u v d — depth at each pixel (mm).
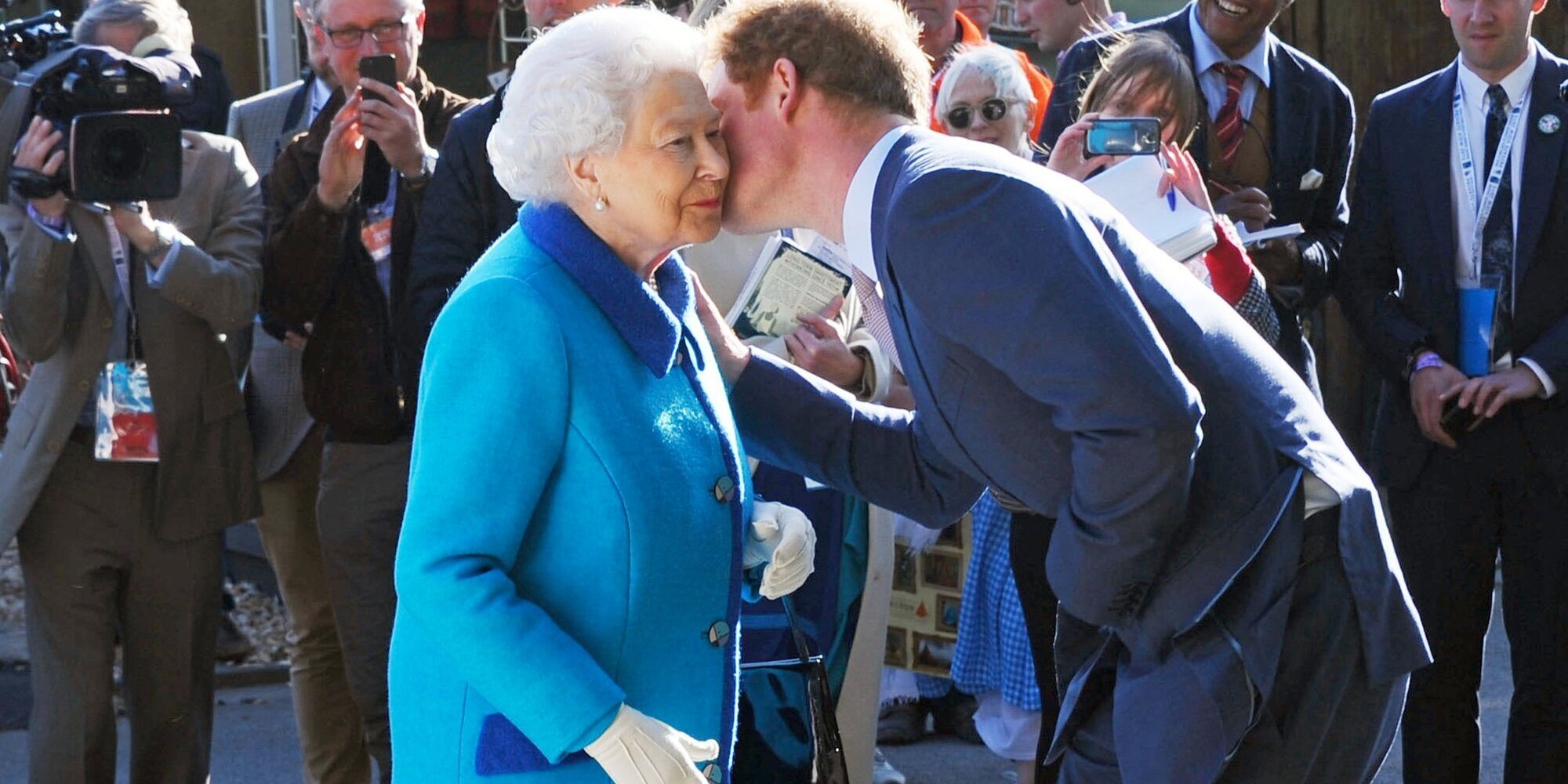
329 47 4508
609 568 2256
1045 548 3734
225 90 6691
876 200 2369
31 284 4035
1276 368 2551
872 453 2789
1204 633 2441
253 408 4746
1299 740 2514
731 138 2455
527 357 2229
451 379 2238
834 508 3766
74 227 4168
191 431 4262
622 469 2254
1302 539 2479
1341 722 2568
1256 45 4523
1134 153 3609
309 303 4262
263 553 6949
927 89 2535
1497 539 4316
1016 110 4285
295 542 4719
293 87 5246
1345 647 2514
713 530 2371
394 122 4199
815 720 3086
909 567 4426
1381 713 2609
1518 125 4281
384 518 4289
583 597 2262
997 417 2361
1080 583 2381
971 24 5500
